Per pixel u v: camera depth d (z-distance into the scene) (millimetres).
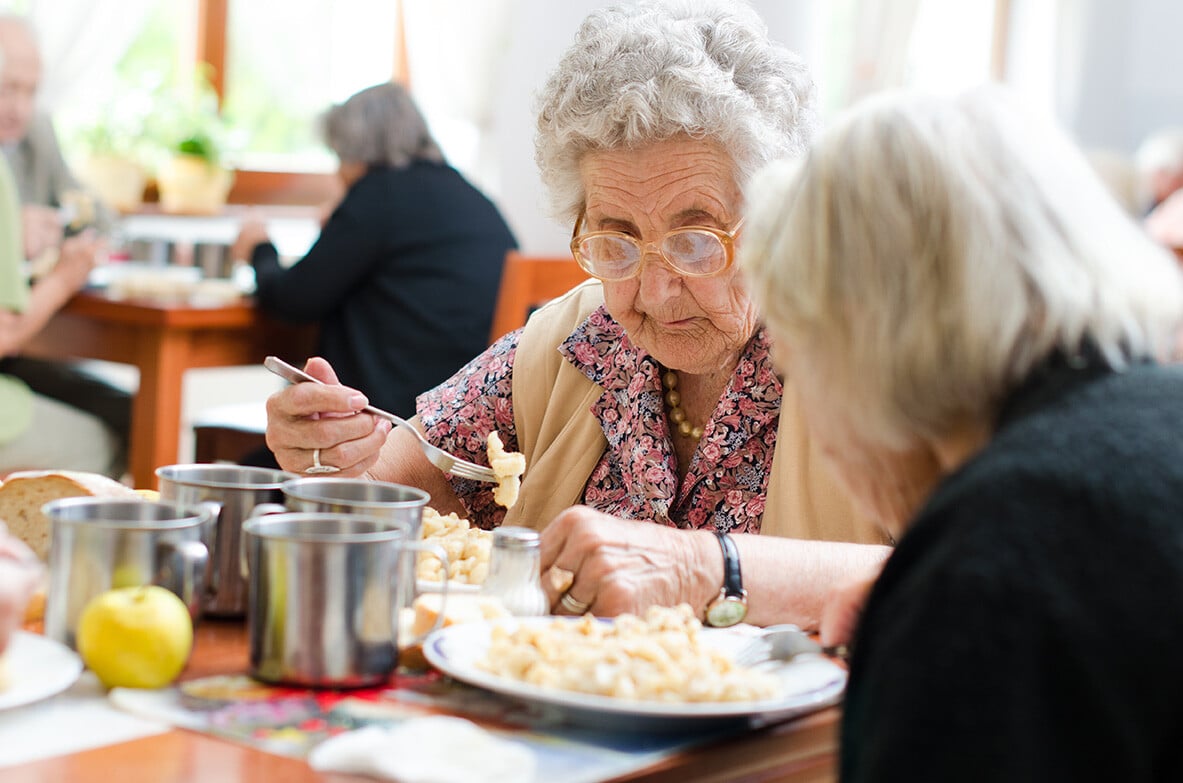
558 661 1076
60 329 3918
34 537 1401
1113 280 884
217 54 5457
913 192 884
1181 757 767
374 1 5758
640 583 1281
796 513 1605
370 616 1090
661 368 1730
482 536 1451
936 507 828
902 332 875
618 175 1578
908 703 766
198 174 4973
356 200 3764
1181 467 797
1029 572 767
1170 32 6859
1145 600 759
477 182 5508
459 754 919
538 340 1866
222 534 1276
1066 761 753
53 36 4906
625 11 1634
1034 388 873
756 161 1543
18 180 4445
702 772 991
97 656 1057
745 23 1614
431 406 1907
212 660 1163
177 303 3742
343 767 913
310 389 1634
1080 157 937
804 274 910
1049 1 6844
